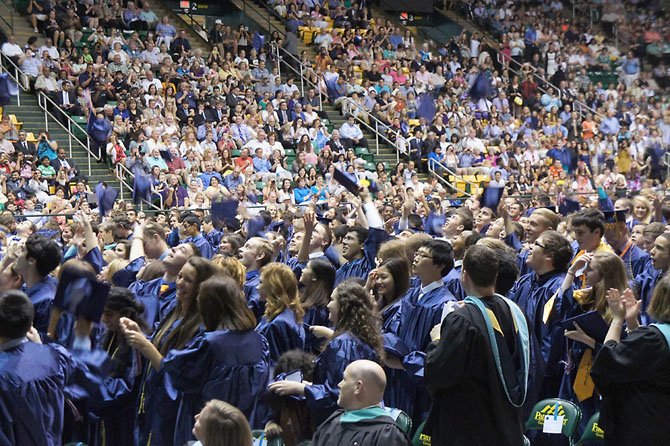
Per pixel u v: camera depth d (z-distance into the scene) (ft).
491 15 99.19
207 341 16.70
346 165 64.90
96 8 75.10
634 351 15.38
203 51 80.02
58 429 15.81
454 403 15.57
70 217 45.09
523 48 95.71
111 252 27.20
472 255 16.12
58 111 64.59
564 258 21.07
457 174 72.23
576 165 77.00
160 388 17.24
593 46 98.68
